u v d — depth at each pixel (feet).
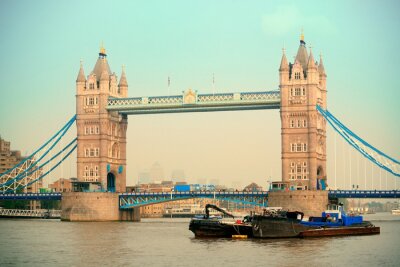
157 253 388.57
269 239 465.06
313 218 516.73
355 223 525.75
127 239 481.87
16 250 407.23
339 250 398.42
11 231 565.12
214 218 513.86
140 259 363.15
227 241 455.63
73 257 372.99
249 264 343.46
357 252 389.39
